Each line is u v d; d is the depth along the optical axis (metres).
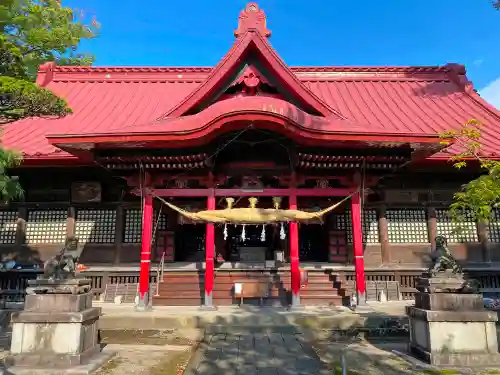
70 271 8.99
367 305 13.39
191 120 12.72
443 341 8.45
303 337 10.78
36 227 17.48
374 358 9.17
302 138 12.58
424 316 8.68
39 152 15.18
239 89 14.69
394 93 22.34
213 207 14.23
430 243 17.08
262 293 14.00
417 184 17.42
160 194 14.33
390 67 24.05
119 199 17.52
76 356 8.26
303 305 13.85
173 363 8.86
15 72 9.97
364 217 17.56
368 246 17.22
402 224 17.41
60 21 21.72
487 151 15.47
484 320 8.51
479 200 9.17
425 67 23.88
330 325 11.69
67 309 8.60
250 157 14.54
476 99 20.70
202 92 14.09
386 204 17.34
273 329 11.46
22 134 17.83
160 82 23.84
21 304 15.15
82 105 21.00
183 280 15.32
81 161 15.22
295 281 13.62
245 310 13.02
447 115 19.55
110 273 16.28
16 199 17.41
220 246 19.11
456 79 22.91
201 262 17.98
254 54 14.43
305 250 19.33
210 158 13.62
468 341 8.46
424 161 15.22
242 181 14.52
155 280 15.83
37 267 16.42
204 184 14.63
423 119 19.05
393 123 18.42
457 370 8.02
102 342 10.88
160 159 13.44
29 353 8.29
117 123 18.77
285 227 18.84
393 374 7.98
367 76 23.98
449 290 8.80
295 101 14.42
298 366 8.34
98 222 17.53
